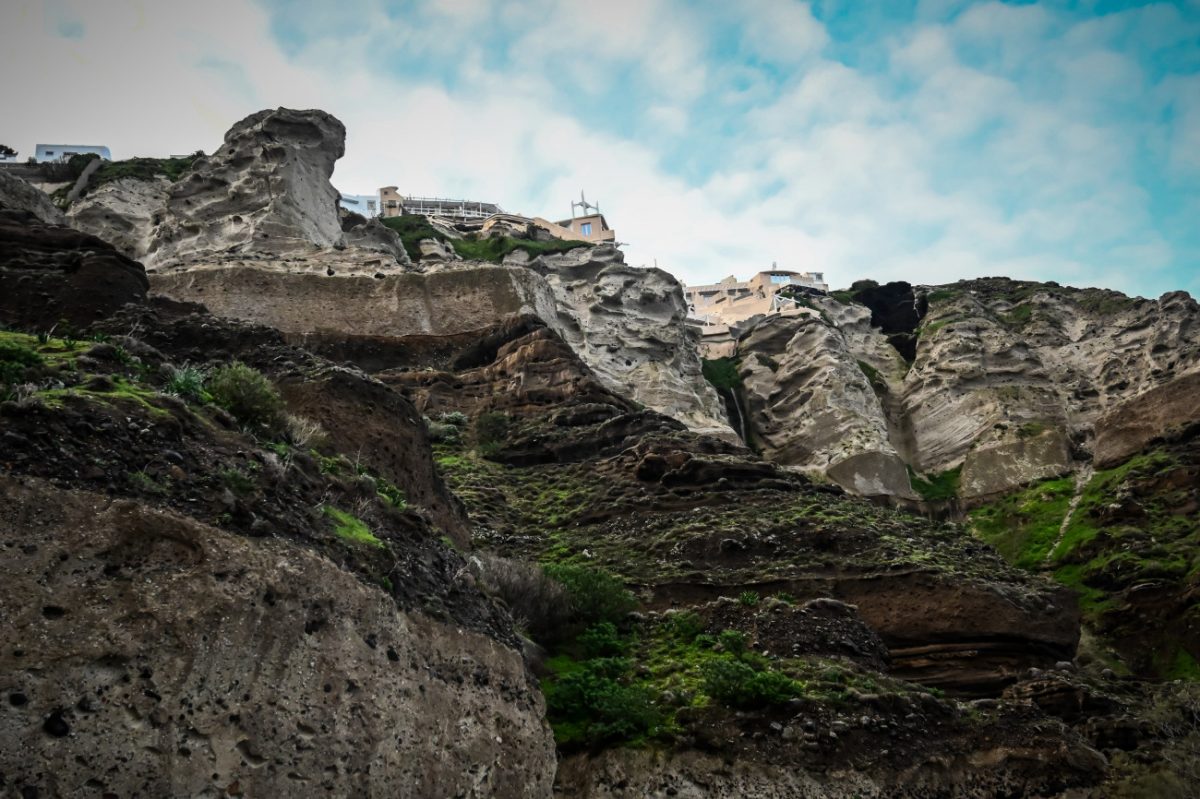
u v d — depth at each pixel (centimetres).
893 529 2827
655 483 3048
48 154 8400
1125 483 4519
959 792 1773
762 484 3050
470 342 4444
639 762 1655
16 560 789
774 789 1648
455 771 1067
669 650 2047
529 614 2025
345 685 969
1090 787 1850
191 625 853
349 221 5969
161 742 800
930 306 7588
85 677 776
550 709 1745
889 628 2364
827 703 1794
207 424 1138
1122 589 3712
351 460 1652
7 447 852
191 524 912
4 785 708
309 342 4259
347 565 1068
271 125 5431
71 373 1095
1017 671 2316
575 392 3859
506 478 3247
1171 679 3209
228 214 5106
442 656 1145
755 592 2367
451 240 7069
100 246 2173
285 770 877
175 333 1972
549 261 6656
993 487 5462
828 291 9244
